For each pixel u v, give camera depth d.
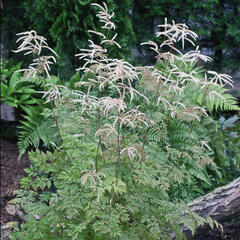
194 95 2.99
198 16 4.31
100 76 1.59
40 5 3.47
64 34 3.33
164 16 4.35
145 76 1.69
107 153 1.70
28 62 4.50
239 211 2.40
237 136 3.30
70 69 3.39
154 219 1.73
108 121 2.07
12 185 3.87
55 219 1.77
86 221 1.66
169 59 1.67
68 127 1.83
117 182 1.63
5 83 5.46
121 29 3.50
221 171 3.24
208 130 3.09
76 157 1.87
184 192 2.79
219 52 4.24
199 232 2.48
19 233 1.81
